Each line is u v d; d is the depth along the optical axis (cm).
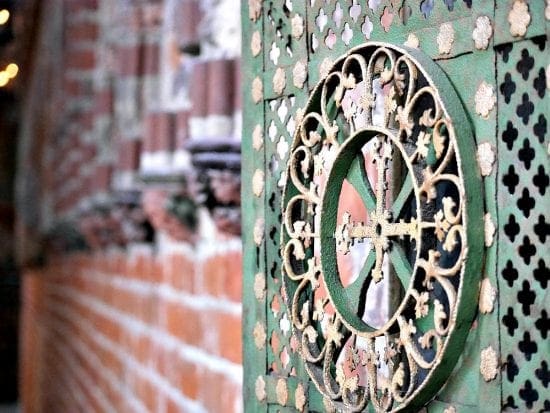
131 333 259
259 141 93
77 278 424
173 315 201
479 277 65
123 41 227
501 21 64
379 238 73
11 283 902
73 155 371
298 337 84
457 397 67
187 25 155
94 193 272
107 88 264
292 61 88
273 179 91
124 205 222
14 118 873
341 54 81
